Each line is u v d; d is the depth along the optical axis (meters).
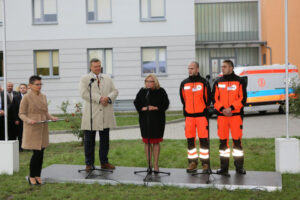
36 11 20.45
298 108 9.83
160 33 20.08
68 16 20.27
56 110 20.41
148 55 20.38
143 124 6.38
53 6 20.45
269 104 17.48
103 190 5.62
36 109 5.91
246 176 6.12
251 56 23.70
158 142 6.42
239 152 6.30
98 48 20.34
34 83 5.94
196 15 23.91
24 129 5.94
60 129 14.30
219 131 6.26
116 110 20.30
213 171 6.60
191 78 6.38
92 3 20.34
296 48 21.62
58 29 20.33
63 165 7.25
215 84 6.29
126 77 20.27
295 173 6.52
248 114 19.00
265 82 17.39
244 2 23.73
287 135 6.75
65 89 20.38
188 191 5.50
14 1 20.31
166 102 6.30
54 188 5.79
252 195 5.24
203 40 23.92
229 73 6.20
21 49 20.42
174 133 13.00
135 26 20.14
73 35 20.31
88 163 6.64
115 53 20.25
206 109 6.35
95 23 20.25
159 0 20.20
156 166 6.45
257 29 23.84
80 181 6.10
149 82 6.17
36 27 20.33
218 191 5.45
